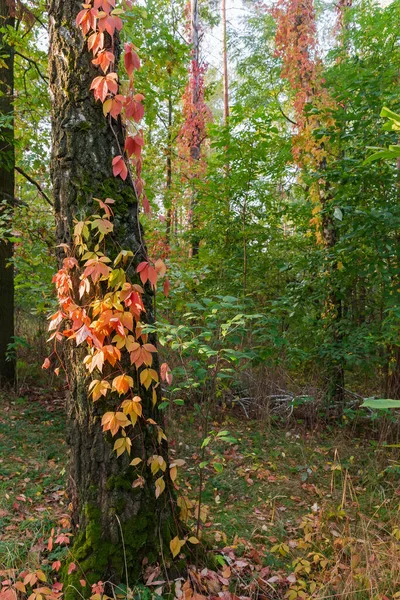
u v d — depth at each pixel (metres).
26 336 7.63
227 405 6.03
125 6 2.49
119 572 2.35
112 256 2.41
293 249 6.90
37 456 4.38
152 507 2.50
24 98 6.32
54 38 2.47
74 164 2.43
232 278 6.41
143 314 2.57
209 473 4.26
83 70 2.41
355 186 5.04
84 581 2.29
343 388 5.82
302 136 5.80
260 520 3.49
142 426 2.49
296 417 5.88
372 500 3.75
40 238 6.21
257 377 6.16
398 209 4.59
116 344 2.36
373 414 4.93
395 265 4.84
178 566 2.49
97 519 2.40
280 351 5.66
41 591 2.20
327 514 3.42
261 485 4.12
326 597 2.35
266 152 6.30
